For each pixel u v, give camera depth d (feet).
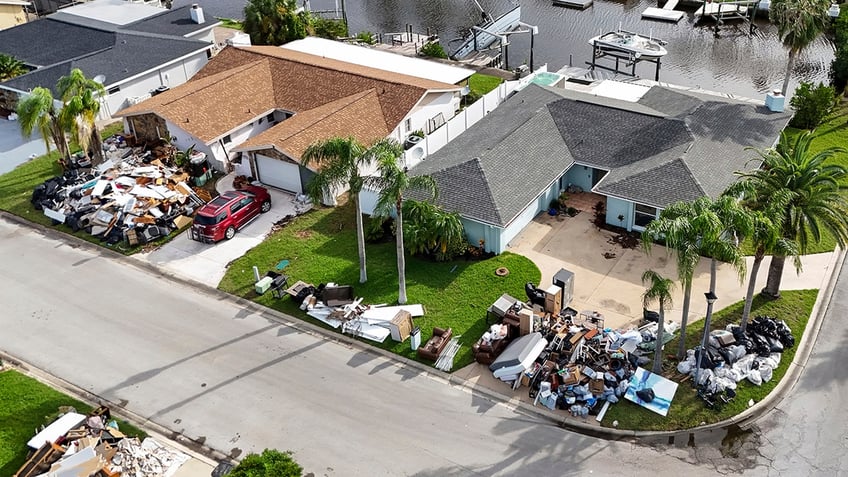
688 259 77.25
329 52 179.93
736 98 161.68
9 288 111.86
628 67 205.77
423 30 242.78
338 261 113.60
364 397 88.58
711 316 90.27
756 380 86.28
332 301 103.55
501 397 87.51
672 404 84.38
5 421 86.74
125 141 150.10
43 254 120.16
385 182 95.96
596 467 77.71
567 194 128.67
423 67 169.68
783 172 87.30
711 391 84.99
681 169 113.09
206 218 118.21
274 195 133.39
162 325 102.68
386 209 101.76
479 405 86.58
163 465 80.28
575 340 90.89
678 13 243.19
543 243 115.65
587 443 80.74
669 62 209.97
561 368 88.38
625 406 84.79
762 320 93.76
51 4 261.03
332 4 271.49
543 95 141.59
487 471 77.97
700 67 205.36
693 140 120.88
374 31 242.58
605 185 115.96
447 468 78.64
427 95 150.61
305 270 111.75
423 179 96.27
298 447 82.17
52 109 136.67
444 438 82.33
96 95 154.10
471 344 95.35
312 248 117.29
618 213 116.88
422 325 99.30
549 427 83.10
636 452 79.30
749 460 77.61
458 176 116.88
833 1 219.20
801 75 196.13
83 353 97.91
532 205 119.85
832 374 87.71
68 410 87.30
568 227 119.44
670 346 92.27
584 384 86.33
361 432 83.66
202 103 147.95
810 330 94.63
